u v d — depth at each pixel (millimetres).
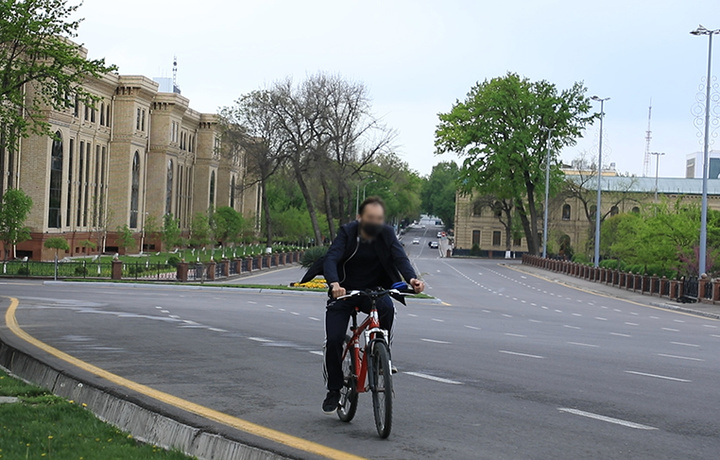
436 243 156375
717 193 128375
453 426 8188
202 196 102750
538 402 9766
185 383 10555
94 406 9234
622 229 74125
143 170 82625
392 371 7543
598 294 54625
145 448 7168
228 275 56750
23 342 13945
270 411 8805
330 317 7941
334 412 8820
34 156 63750
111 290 40312
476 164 92250
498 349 16312
